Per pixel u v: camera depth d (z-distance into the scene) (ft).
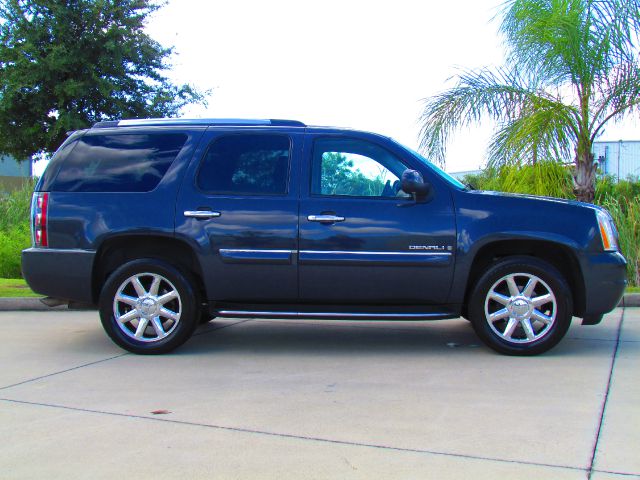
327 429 12.88
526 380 16.43
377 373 17.34
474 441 12.16
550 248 19.30
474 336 22.58
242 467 11.07
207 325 25.13
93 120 58.59
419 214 18.85
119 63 55.98
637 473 10.69
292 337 22.58
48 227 19.66
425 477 10.59
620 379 16.47
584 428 12.80
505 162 34.55
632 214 35.99
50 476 10.78
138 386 16.15
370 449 11.81
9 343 21.63
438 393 15.33
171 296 19.51
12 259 40.16
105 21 56.59
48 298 20.43
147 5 58.80
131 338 19.61
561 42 33.53
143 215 19.35
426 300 19.12
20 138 58.85
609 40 33.17
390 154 19.54
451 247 18.70
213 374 17.34
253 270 19.12
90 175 19.95
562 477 10.56
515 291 18.88
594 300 18.67
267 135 19.83
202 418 13.62
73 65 55.52
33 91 55.98
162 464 11.23
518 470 10.83
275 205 19.15
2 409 14.32
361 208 18.97
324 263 18.88
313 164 19.49
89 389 15.89
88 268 19.42
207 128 20.10
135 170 19.86
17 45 54.85
